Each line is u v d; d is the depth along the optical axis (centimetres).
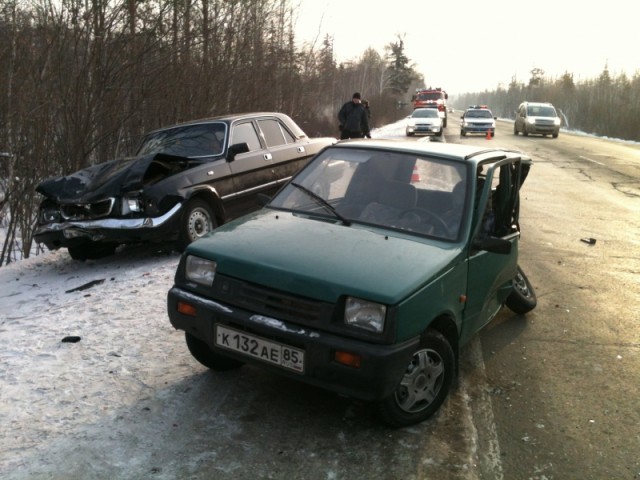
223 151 764
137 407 341
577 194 1244
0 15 947
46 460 287
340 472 290
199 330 337
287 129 891
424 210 380
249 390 367
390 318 291
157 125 1302
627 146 2723
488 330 497
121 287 580
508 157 445
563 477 296
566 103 6375
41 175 998
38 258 781
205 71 1363
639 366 430
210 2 1352
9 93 929
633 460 313
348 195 407
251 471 286
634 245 805
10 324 482
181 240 689
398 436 325
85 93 1027
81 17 1001
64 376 377
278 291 310
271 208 416
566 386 397
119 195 659
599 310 550
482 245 365
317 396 363
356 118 1448
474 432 334
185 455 296
